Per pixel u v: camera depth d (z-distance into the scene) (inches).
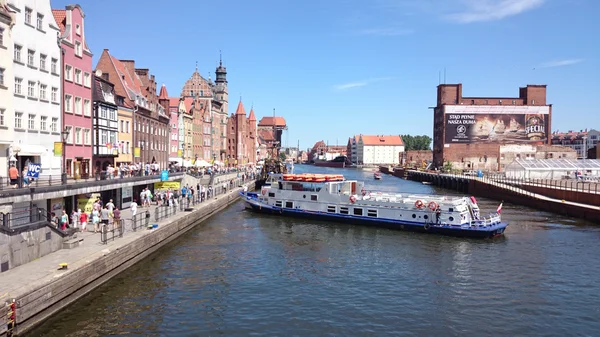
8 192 1024.9
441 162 5378.9
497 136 5206.7
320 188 2060.8
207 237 1652.3
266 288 1064.2
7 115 1279.5
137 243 1209.4
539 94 5285.4
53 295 819.4
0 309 680.4
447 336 813.9
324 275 1177.4
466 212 1728.6
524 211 2373.3
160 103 3243.1
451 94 5329.7
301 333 818.8
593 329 848.3
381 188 4067.4
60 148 1328.7
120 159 2283.5
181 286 1064.2
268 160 4306.1
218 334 808.9
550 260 1328.7
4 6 1268.5
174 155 3602.4
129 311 896.9
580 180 3203.7
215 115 5088.6
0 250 852.6
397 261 1325.0
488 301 990.4
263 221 2022.6
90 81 1900.8
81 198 1480.1
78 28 1796.3
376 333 822.5
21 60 1391.5
